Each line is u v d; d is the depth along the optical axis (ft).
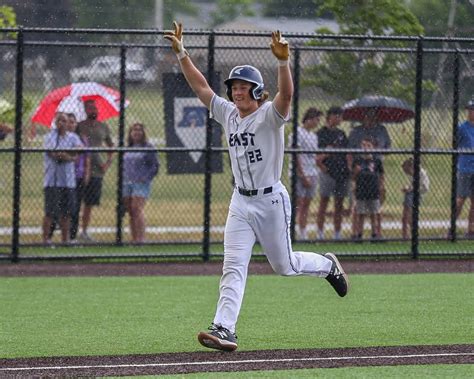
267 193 75.92
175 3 217.15
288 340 83.30
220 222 154.40
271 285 114.83
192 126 138.92
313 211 149.18
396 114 140.05
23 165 151.94
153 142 148.87
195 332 87.04
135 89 150.71
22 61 126.93
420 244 144.25
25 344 81.56
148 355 76.95
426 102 144.46
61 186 136.87
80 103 137.59
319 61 147.54
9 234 145.18
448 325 90.84
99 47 133.69
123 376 69.10
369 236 145.28
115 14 205.87
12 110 141.90
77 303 102.42
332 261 82.94
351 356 76.28
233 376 68.64
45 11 196.95
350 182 141.90
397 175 146.41
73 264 131.13
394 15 167.94
